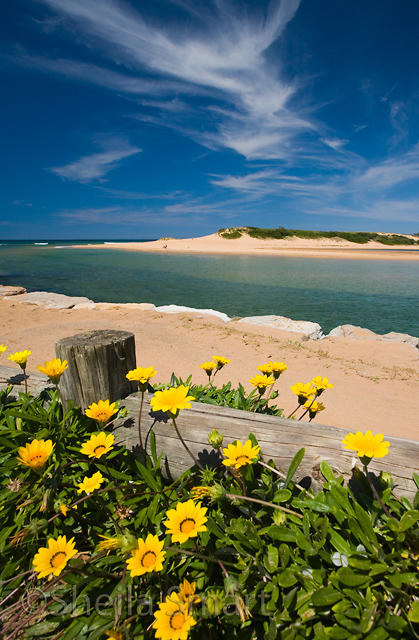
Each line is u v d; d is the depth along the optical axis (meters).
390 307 14.09
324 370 6.23
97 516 1.60
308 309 13.59
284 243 75.25
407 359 7.16
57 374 1.68
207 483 1.49
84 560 1.35
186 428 1.77
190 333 8.42
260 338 8.22
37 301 11.74
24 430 1.91
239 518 1.35
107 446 1.38
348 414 4.52
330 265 32.97
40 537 1.51
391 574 1.09
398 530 1.11
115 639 1.01
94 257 40.88
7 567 1.37
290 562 1.23
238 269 28.31
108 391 1.90
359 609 1.02
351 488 1.47
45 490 1.26
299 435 1.62
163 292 16.94
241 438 1.67
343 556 1.19
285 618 1.07
